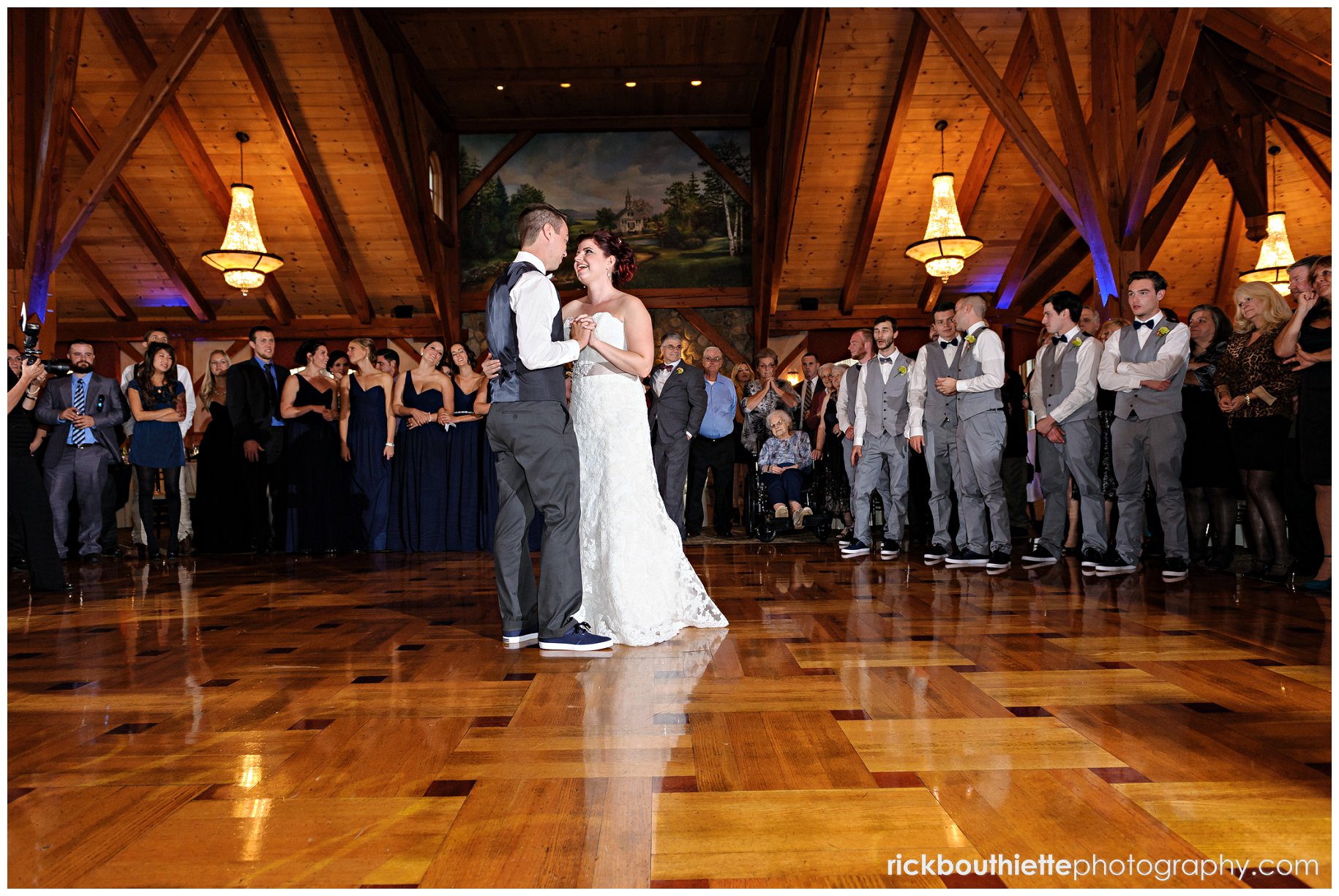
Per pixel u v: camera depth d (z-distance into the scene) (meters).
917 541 6.57
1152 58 9.23
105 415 5.79
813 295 12.82
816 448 7.06
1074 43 8.97
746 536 7.23
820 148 10.45
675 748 1.58
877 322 5.32
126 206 10.93
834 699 1.92
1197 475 4.30
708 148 12.30
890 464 5.28
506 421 2.53
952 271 9.70
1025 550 5.78
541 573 2.56
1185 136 10.27
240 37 8.74
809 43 8.66
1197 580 3.89
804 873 1.08
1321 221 10.63
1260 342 3.83
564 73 10.80
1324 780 1.39
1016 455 6.91
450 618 3.16
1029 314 12.76
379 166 10.66
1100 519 4.33
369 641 2.70
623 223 12.50
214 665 2.36
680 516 6.01
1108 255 7.46
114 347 12.84
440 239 11.73
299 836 1.21
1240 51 8.51
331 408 6.41
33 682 2.16
